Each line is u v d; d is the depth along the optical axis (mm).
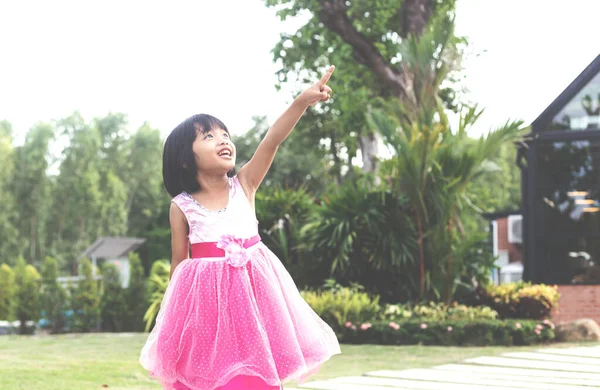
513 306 11828
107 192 52562
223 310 3475
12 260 50969
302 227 12219
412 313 10547
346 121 20984
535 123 14508
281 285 3682
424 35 11742
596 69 14289
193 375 3469
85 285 14523
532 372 7098
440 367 7461
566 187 14445
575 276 14273
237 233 3641
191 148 3691
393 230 11391
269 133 3799
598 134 14195
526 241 14523
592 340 10508
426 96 11672
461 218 11758
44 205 52594
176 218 3748
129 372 6922
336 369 7328
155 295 12922
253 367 3395
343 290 10820
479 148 11055
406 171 10953
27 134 54156
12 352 9273
